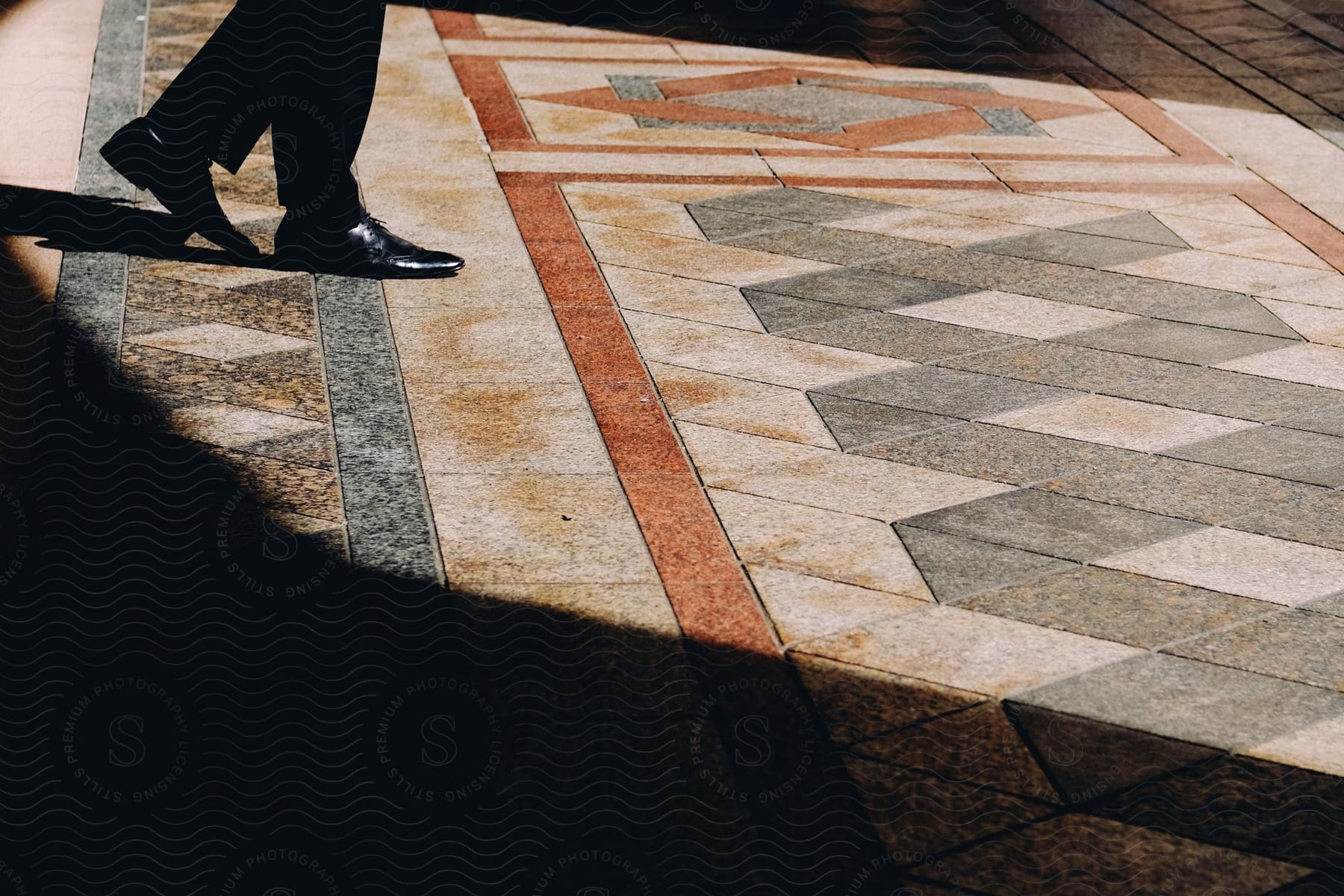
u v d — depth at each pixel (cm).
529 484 290
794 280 400
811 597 258
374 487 286
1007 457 312
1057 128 548
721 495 291
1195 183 493
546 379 335
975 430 323
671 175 476
